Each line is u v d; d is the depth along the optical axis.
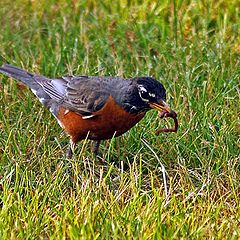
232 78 12.83
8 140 11.05
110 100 10.71
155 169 11.13
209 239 9.06
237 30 14.47
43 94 11.73
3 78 13.20
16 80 12.80
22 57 14.12
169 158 11.37
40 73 13.52
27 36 15.06
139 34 14.41
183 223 9.20
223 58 13.63
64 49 13.94
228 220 9.53
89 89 10.88
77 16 15.39
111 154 11.48
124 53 14.09
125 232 9.06
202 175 10.88
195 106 12.20
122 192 9.97
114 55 13.94
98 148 11.41
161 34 14.64
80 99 10.93
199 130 11.66
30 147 11.38
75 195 10.30
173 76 13.10
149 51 13.94
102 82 10.89
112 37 14.55
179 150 11.39
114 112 10.73
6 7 15.88
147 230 9.05
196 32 14.55
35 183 10.58
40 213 9.48
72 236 8.91
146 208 9.47
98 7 15.60
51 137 11.83
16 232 9.16
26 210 9.77
